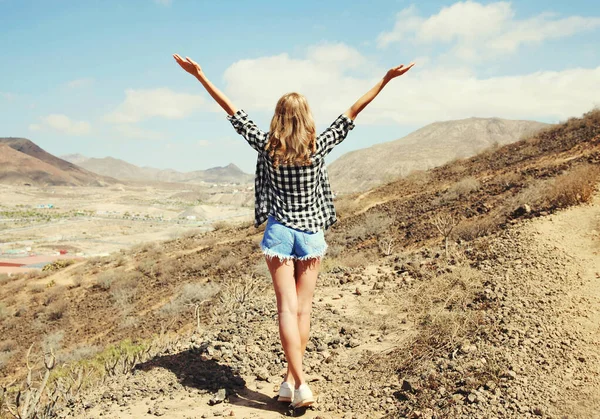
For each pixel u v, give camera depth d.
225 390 3.98
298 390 3.55
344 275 8.39
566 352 4.13
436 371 4.03
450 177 23.02
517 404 3.40
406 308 5.86
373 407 3.70
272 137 3.38
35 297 28.34
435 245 11.21
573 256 6.82
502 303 5.29
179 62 3.59
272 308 6.41
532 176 15.42
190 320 14.57
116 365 5.34
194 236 35.84
